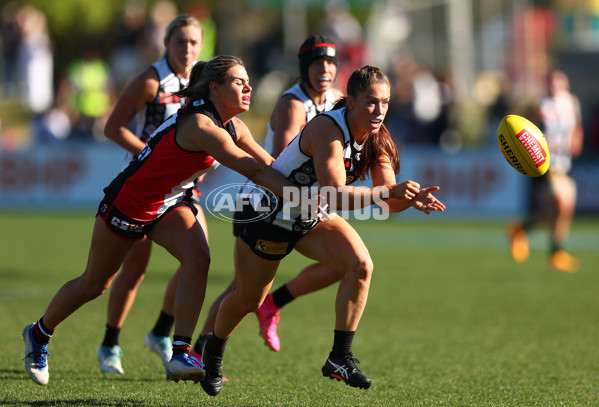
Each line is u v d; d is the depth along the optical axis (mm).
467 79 81062
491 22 82000
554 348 21750
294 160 15594
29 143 61812
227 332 16250
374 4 80125
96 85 62344
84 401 15703
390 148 15812
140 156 15680
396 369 19312
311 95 19109
